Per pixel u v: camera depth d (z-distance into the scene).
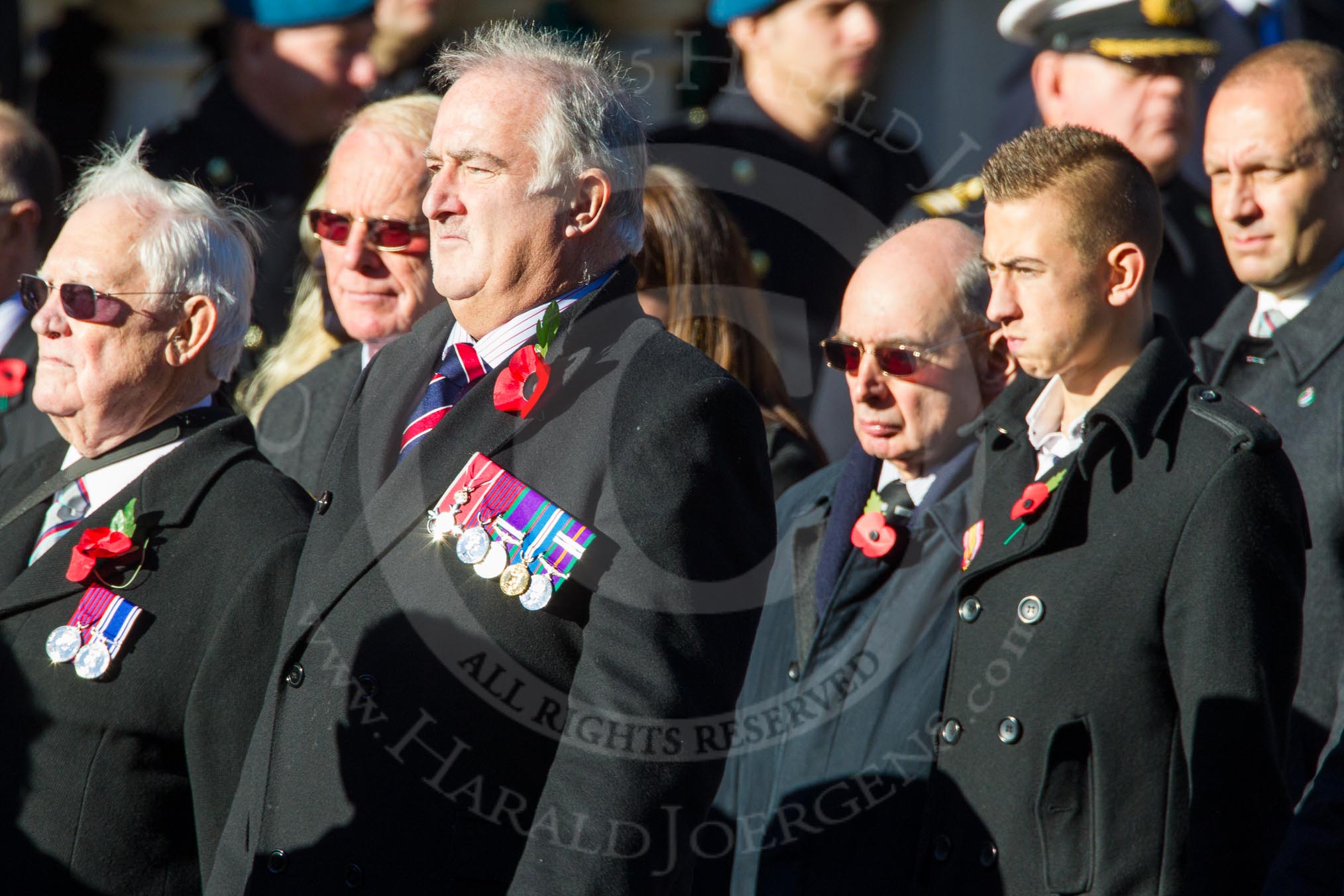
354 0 18.38
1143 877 9.24
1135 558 9.52
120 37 24.34
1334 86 12.31
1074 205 10.05
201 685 10.41
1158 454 9.68
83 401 11.29
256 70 18.61
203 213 11.68
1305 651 11.19
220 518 10.89
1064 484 9.84
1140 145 15.52
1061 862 9.38
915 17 22.09
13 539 11.55
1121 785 9.35
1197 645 9.20
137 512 10.97
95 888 10.34
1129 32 15.53
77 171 23.80
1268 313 12.84
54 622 10.79
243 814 9.64
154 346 11.34
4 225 15.49
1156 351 10.08
